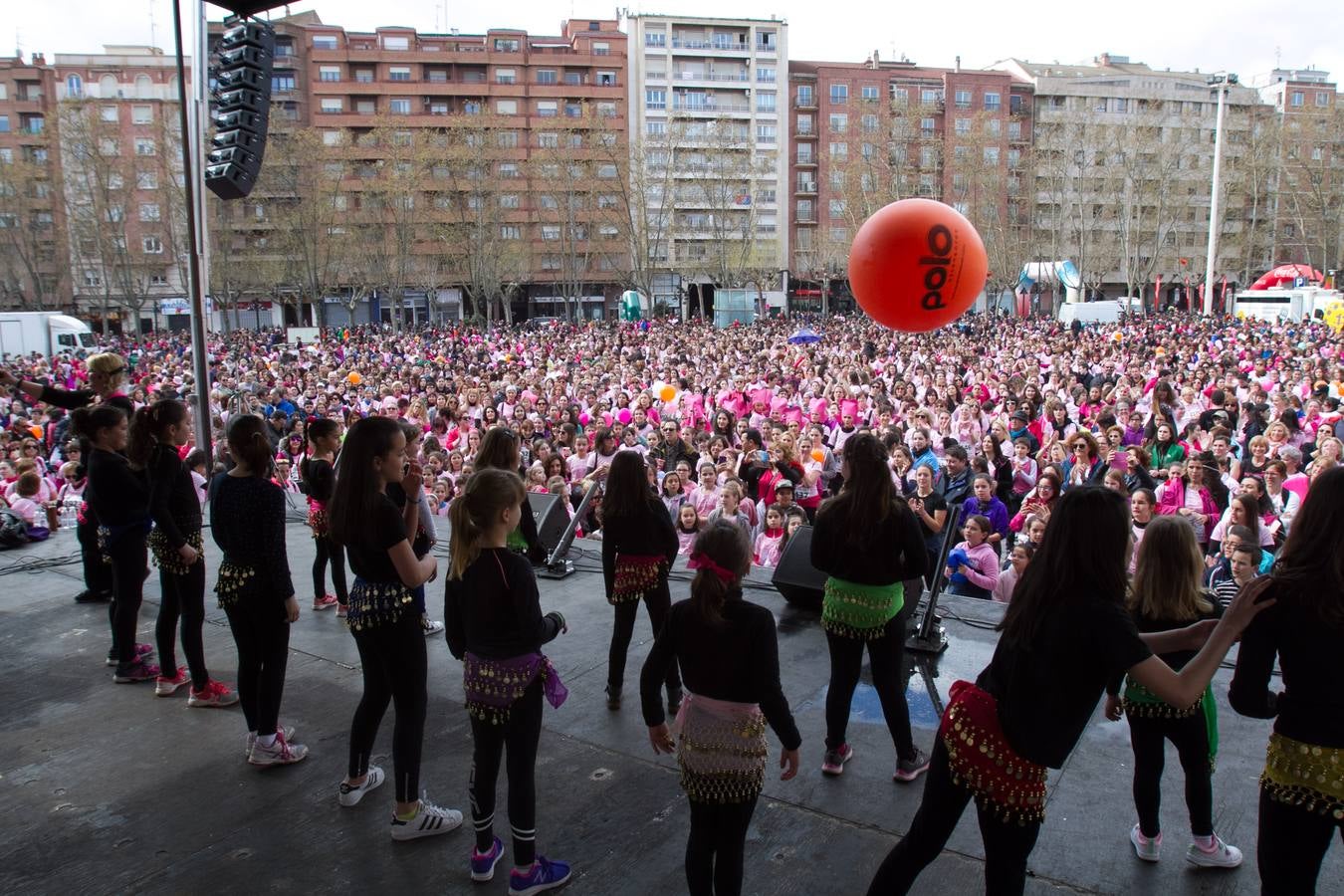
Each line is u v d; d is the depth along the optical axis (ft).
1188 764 9.59
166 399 13.99
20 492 26.45
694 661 8.65
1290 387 44.93
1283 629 6.98
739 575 8.61
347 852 10.49
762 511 25.91
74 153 162.30
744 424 41.47
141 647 16.37
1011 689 7.54
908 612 15.56
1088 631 7.18
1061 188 186.91
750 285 210.18
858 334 108.17
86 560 20.10
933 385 50.67
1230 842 10.19
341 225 187.62
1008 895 7.76
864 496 11.03
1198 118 212.64
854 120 201.57
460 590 9.84
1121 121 208.13
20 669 16.38
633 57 216.95
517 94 211.61
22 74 192.54
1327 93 251.80
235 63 26.22
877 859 10.05
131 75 195.00
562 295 219.20
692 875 8.84
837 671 11.67
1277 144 177.58
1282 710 7.13
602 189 185.06
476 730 9.70
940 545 19.45
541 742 13.15
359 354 102.58
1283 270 147.13
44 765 12.72
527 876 9.59
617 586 13.80
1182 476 23.39
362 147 192.95
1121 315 143.33
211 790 11.95
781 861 10.05
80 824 11.18
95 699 15.01
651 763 12.50
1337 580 6.73
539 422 39.24
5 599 20.57
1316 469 22.49
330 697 14.94
